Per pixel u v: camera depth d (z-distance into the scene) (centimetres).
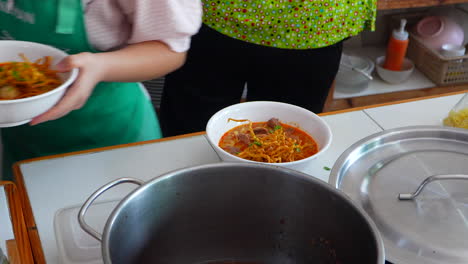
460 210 79
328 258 73
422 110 122
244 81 173
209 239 78
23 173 97
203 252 78
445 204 80
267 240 78
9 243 78
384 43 279
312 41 150
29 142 121
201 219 75
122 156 103
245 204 75
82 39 102
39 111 80
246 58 157
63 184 95
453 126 111
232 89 174
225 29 150
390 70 250
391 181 85
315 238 73
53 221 86
